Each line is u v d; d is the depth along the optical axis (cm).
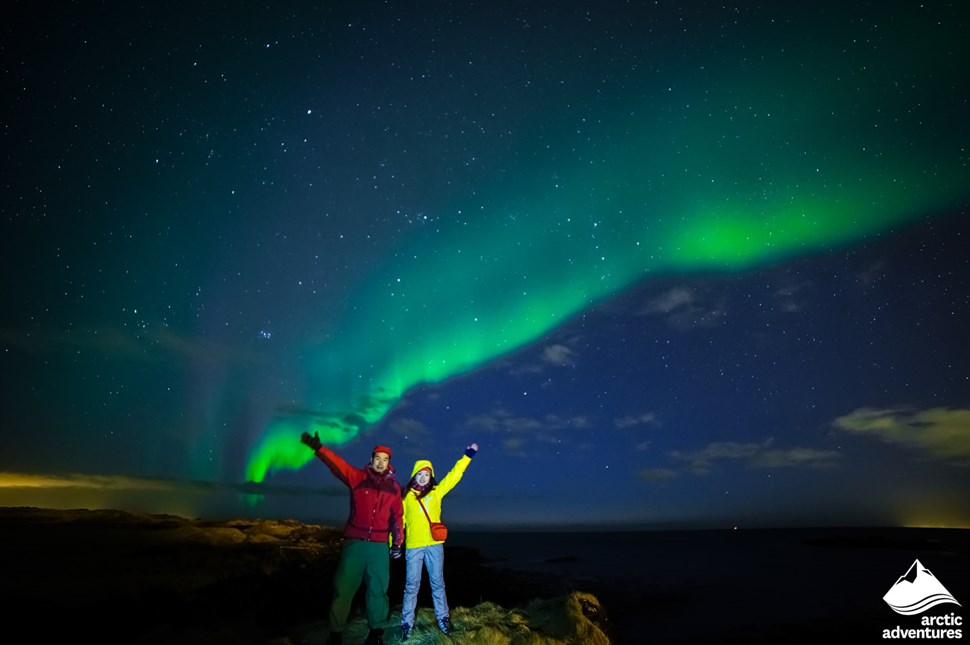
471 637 711
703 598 1991
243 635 765
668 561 3397
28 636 721
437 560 706
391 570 1602
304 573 1284
